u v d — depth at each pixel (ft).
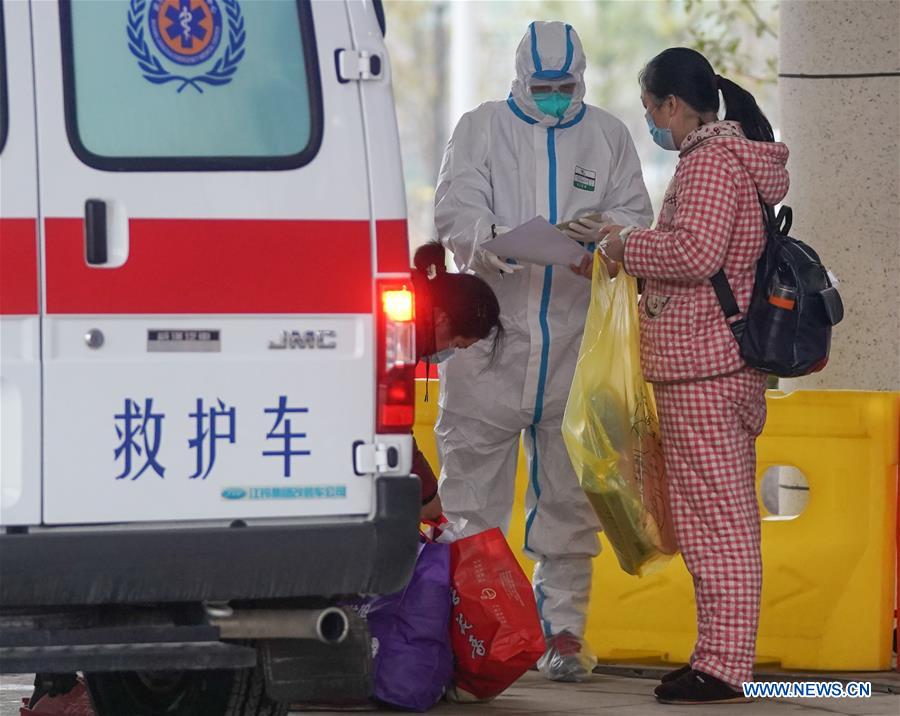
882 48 87.30
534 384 75.41
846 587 78.64
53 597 50.90
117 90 52.31
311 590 52.80
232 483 52.65
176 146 52.65
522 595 69.15
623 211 76.64
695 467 69.67
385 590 53.57
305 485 53.26
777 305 68.18
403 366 53.93
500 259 73.56
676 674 72.38
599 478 69.72
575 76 75.97
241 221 52.95
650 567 72.38
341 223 53.78
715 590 69.77
